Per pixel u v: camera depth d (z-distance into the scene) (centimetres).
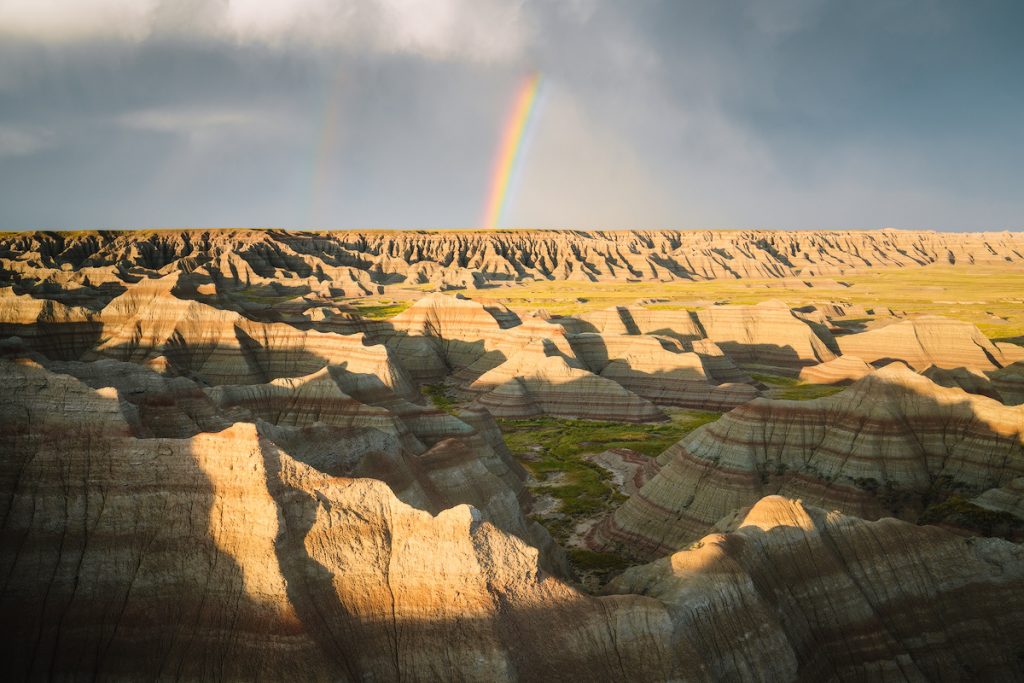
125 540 3206
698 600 3164
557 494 6788
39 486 3353
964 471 5250
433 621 2970
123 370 5084
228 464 3244
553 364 10744
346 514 3219
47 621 3042
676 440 8762
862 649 3375
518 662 2870
